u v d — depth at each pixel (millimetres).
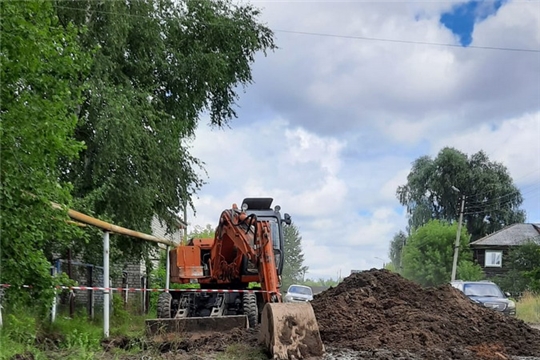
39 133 9117
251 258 12789
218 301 14062
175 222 20797
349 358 8977
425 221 67812
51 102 9664
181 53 21719
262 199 16453
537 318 25531
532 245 45781
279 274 16000
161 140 19125
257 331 10695
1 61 9023
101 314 15039
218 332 10969
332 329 10898
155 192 18422
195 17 22344
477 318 11930
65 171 17359
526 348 10531
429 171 69500
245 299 13453
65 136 9617
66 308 14359
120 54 19141
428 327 10938
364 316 11492
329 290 13781
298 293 31469
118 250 17984
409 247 56531
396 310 11805
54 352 8492
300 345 9055
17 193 8844
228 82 23047
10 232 8766
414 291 12930
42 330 10195
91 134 17562
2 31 9109
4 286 8820
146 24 19844
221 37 22812
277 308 9188
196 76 21766
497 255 54781
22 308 9711
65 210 9391
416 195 70062
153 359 8617
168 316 14148
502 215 67375
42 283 9109
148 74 20656
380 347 9953
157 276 24828
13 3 9312
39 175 9117
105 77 17891
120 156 17500
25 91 9422
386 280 13312
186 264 15945
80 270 15898
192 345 9891
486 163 70000
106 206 17547
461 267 51406
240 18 23281
